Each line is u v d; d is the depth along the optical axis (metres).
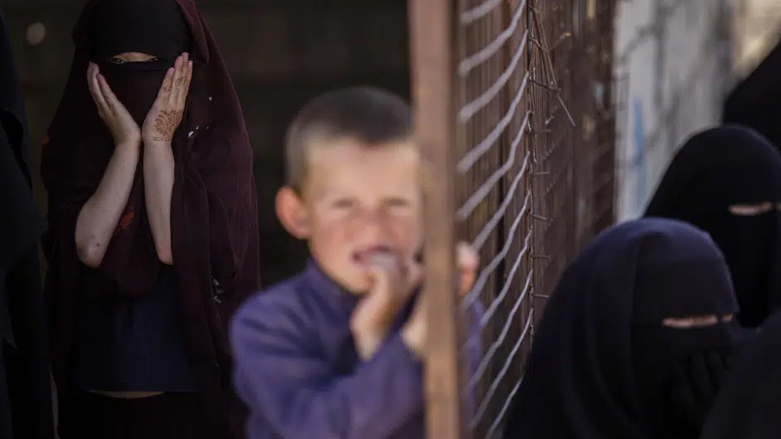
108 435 8.14
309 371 5.16
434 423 4.39
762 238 10.58
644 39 17.22
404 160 5.05
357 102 5.10
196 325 8.02
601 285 6.87
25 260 7.79
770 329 5.75
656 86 18.94
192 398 8.14
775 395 5.59
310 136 5.10
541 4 7.49
